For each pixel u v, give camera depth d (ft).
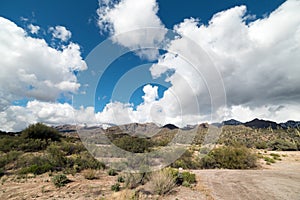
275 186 27.07
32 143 66.18
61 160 42.22
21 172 36.83
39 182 29.60
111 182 28.99
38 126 78.18
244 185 27.68
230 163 52.54
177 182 27.76
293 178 33.99
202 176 36.22
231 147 58.44
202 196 21.72
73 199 20.59
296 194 22.63
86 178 31.94
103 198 20.31
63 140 79.36
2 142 64.54
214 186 26.91
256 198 21.11
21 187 26.40
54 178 28.40
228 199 20.76
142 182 24.71
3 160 42.55
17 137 78.38
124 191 21.01
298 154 95.45
